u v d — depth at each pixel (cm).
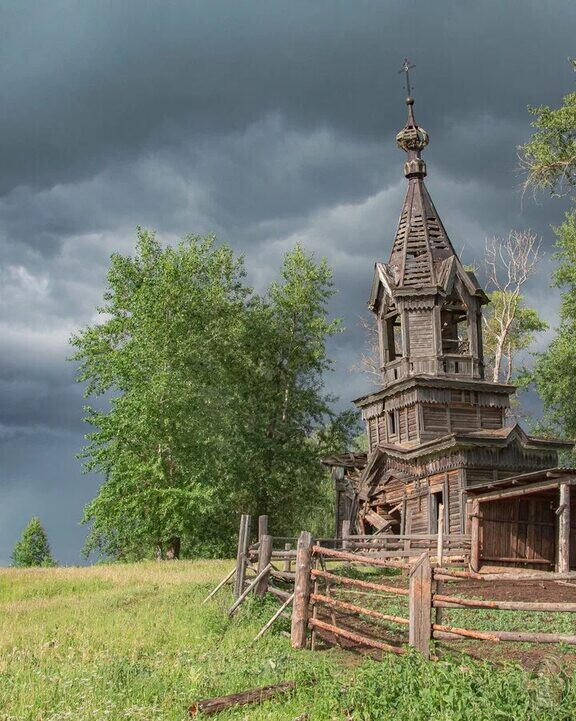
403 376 4628
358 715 1154
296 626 1822
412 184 5094
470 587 2553
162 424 4972
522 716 1005
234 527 5934
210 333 5681
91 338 5469
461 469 4094
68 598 2711
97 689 1349
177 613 2241
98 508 5062
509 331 6919
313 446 6419
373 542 3425
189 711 1245
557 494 3384
